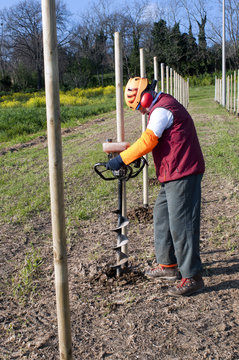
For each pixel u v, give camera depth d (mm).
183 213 2807
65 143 12078
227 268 3445
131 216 4957
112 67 73188
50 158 1630
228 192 5812
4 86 66562
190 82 56000
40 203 5742
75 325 2719
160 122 2639
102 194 6027
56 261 1700
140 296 3057
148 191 5766
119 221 3170
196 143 2812
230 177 6539
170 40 62750
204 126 13703
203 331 2578
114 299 3037
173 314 2787
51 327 2729
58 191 1648
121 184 3127
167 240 3189
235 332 2549
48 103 1593
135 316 2791
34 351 2480
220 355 2344
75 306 2961
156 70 5156
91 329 2670
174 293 3004
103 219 4980
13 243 4320
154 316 2779
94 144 11266
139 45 69062
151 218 4855
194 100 32125
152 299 3006
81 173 7469
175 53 61969
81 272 3525
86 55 73750
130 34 68938
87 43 75250
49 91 1584
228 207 5176
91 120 19672
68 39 75312
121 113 3162
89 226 4754
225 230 4355
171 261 3254
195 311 2811
